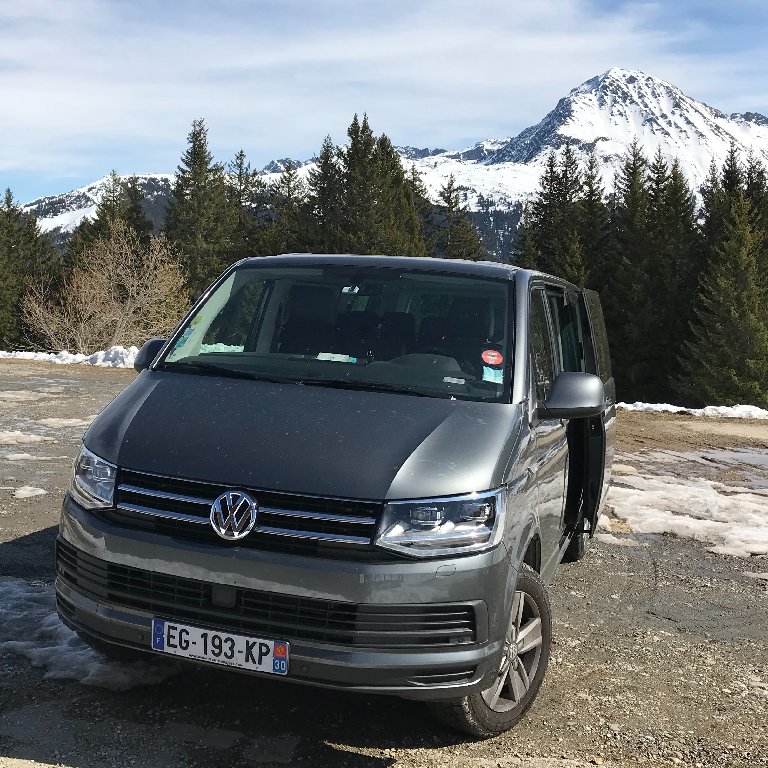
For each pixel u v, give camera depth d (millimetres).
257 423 3570
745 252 56156
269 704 3801
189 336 4477
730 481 10898
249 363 4180
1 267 74812
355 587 3121
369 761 3408
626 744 3766
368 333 4273
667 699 4297
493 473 3428
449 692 3254
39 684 3844
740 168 80438
